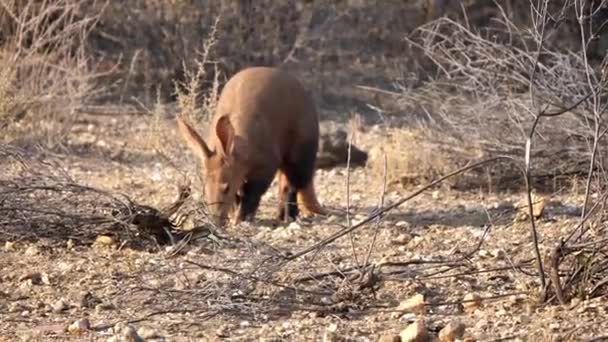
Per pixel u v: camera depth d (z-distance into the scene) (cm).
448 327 1058
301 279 1217
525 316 1113
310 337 1084
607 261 1151
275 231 1523
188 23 2702
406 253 1377
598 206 1315
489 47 2041
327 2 2825
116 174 1944
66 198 1534
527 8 2603
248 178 1634
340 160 2052
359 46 2742
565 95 1761
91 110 2477
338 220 1611
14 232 1437
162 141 2177
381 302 1176
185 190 1477
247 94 1653
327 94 2658
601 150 1659
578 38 2223
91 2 2634
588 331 1054
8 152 1606
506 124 1864
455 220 1592
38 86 2184
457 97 1967
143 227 1431
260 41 2741
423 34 2617
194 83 2138
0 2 2267
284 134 1669
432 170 1881
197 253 1370
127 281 1261
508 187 1842
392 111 2545
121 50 2664
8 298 1216
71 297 1212
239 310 1154
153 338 1083
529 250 1365
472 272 1228
